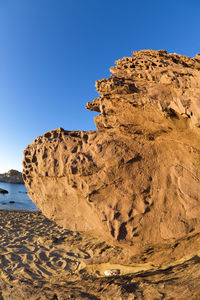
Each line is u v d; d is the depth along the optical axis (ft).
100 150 10.10
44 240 21.90
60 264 15.96
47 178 11.03
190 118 7.84
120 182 9.57
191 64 10.35
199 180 8.87
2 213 40.86
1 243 21.02
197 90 7.94
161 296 7.23
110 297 8.21
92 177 9.73
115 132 10.68
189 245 9.25
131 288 8.38
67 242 21.25
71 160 10.23
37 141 12.19
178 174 9.24
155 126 9.50
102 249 18.35
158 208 8.98
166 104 8.43
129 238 8.88
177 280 7.90
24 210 48.24
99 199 9.46
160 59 10.38
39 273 14.42
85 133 11.25
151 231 8.79
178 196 8.96
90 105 12.44
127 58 11.59
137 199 9.22
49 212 11.22
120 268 11.76
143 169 9.69
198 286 7.00
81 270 13.30
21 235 24.26
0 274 14.03
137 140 10.25
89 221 9.89
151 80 9.60
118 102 9.96
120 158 9.73
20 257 17.42
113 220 8.98
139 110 9.46
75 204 10.32
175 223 8.60
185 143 9.26
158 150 9.91
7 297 10.36
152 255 9.93
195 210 8.48
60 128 11.89
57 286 10.41
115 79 10.21
